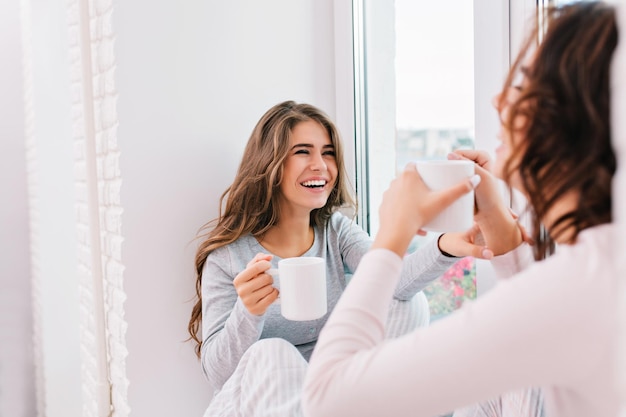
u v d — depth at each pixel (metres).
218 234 1.49
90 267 1.93
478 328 0.60
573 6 0.66
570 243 0.64
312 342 1.53
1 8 3.20
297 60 1.82
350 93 1.84
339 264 1.62
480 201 0.99
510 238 1.02
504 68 1.32
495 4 1.33
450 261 1.29
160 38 1.56
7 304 3.30
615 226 0.57
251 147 1.53
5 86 3.23
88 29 1.70
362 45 1.84
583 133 0.62
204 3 1.62
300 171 1.45
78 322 2.31
